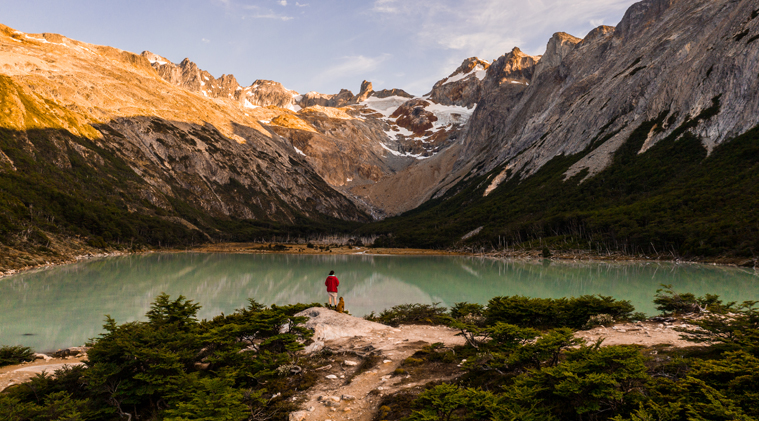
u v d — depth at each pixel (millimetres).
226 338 16219
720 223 96250
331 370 15625
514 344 13211
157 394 14477
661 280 64000
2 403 12086
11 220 98625
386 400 11805
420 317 27375
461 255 167500
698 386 8836
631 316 22250
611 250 121250
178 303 22047
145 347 14859
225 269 97562
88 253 116812
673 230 105125
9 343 29484
